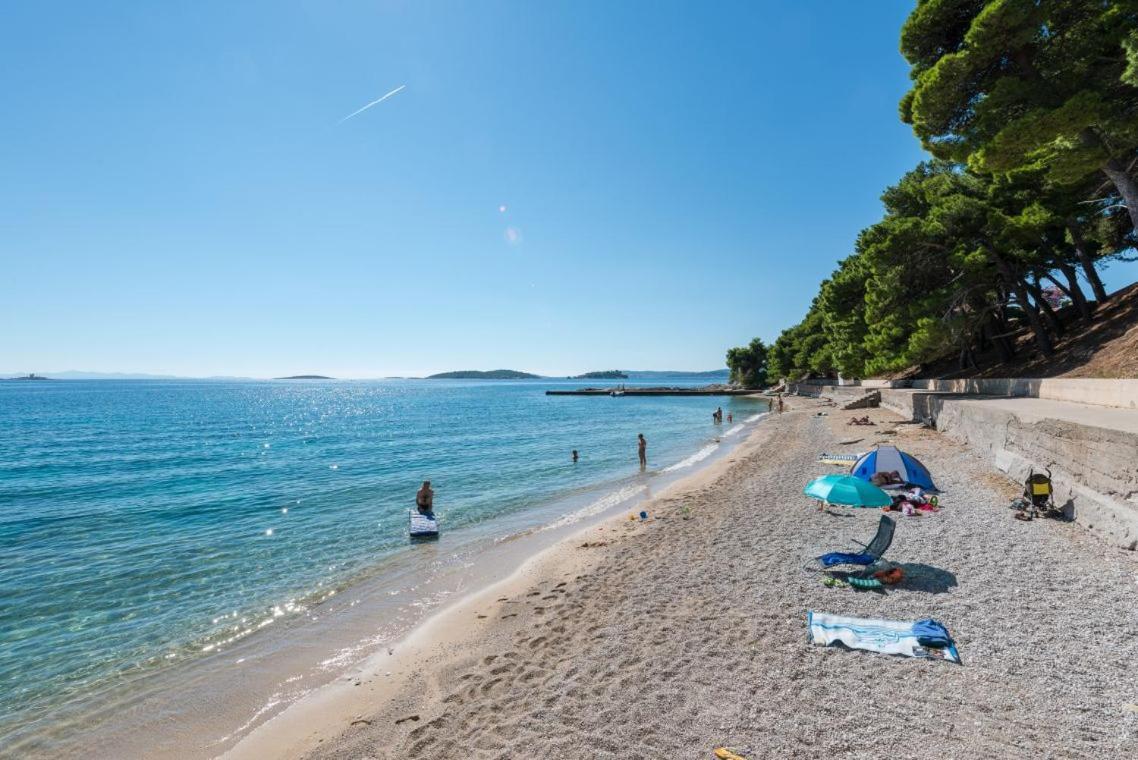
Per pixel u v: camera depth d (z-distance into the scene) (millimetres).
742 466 21562
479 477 24531
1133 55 11797
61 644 8758
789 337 95000
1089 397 16516
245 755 5660
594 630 7453
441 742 5262
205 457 34375
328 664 7711
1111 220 23375
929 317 24781
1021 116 14289
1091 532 9383
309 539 14820
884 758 4371
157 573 12180
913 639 6141
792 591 8008
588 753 4766
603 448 34438
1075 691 5121
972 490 13078
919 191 27891
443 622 8648
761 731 4836
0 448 40125
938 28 16719
